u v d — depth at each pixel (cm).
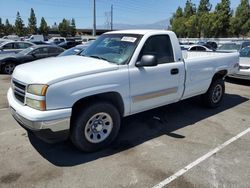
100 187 319
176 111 608
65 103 350
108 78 387
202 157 393
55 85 341
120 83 401
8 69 1210
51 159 381
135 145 430
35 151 404
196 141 449
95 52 471
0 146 419
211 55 603
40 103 338
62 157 388
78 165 366
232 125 528
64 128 355
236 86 936
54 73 355
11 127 500
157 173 349
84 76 365
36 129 340
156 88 459
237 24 4588
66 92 348
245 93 822
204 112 607
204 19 5022
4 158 382
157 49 462
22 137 454
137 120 544
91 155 395
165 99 487
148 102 455
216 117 574
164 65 468
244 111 623
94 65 394
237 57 673
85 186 320
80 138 382
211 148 423
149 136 467
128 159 384
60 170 353
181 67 499
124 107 421
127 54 425
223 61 620
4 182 325
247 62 930
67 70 366
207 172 354
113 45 460
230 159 389
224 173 352
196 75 541
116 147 421
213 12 4859
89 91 368
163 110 612
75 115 378
